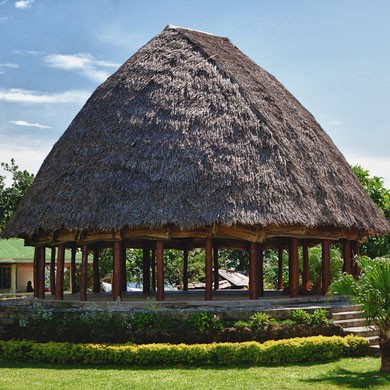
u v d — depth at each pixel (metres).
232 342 17.38
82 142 22.67
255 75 25.23
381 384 13.72
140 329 17.72
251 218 19.56
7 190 43.38
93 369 16.06
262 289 24.55
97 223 20.06
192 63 23.86
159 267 20.56
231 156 20.78
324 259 22.88
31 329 18.73
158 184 20.30
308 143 23.33
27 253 44.50
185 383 14.09
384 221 24.88
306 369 15.68
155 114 22.11
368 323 15.27
